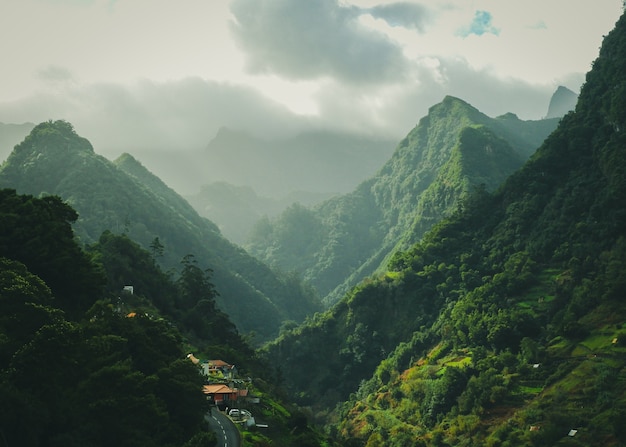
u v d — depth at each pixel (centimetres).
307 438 9919
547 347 14462
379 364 19700
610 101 19162
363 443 14150
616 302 14562
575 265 16250
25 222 8375
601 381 12400
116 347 7112
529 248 17975
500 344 15388
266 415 10494
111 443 5609
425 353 17762
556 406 12369
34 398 5091
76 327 6209
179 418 7075
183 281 18238
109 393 5922
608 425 11350
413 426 14800
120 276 14362
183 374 7425
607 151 17862
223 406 9881
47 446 5141
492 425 12938
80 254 8894
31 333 5853
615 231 16275
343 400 19750
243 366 14300
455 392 14688
